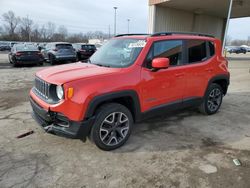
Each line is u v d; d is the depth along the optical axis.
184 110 5.46
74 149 3.50
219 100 5.31
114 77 3.32
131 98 3.52
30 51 14.69
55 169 2.98
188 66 4.33
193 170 3.02
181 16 19.03
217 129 4.39
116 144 3.51
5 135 3.95
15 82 9.02
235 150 3.57
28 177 2.81
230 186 2.71
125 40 4.17
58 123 3.23
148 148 3.58
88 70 3.52
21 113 5.11
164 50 3.95
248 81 9.84
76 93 3.03
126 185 2.71
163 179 2.82
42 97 3.41
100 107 3.32
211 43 4.91
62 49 16.03
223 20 24.84
